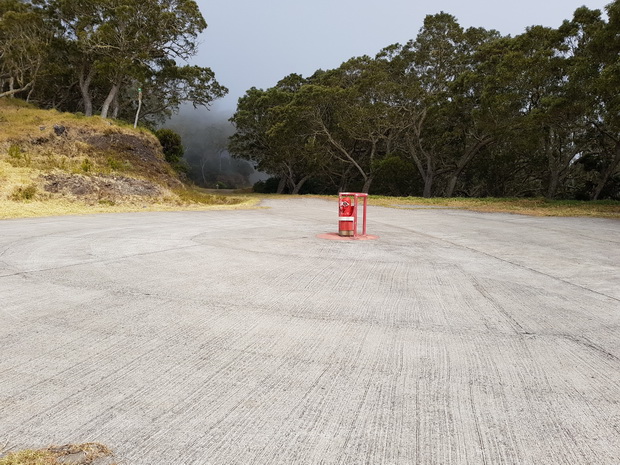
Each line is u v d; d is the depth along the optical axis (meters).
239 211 17.91
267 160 46.91
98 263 5.74
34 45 29.92
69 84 39.16
